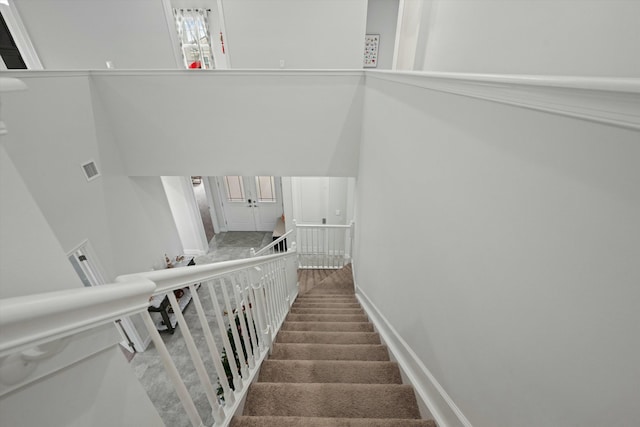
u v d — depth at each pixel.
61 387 0.50
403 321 1.87
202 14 5.10
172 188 5.39
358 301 3.64
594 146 0.56
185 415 2.83
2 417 0.42
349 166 3.69
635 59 0.72
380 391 1.54
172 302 0.84
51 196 2.43
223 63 5.53
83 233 2.77
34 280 0.48
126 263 3.46
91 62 3.94
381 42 5.50
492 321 0.94
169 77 3.18
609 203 0.54
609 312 0.55
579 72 0.92
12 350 0.38
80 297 0.46
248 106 3.35
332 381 1.69
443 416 1.30
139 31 3.86
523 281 0.79
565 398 0.67
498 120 0.85
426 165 1.43
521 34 1.23
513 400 0.86
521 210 0.78
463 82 1.02
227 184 6.59
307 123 3.45
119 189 3.43
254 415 1.39
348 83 3.24
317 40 3.99
